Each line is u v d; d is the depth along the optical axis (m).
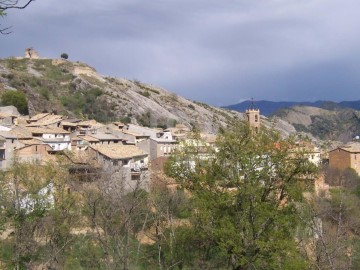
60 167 40.44
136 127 114.94
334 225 31.19
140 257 27.25
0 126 83.88
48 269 23.17
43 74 175.62
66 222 31.23
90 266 26.73
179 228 31.11
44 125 95.12
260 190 30.19
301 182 32.06
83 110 156.75
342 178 78.50
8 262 24.61
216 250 31.31
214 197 31.19
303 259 25.80
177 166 34.28
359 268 22.17
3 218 26.16
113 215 23.81
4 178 31.42
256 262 27.72
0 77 147.12
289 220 28.66
